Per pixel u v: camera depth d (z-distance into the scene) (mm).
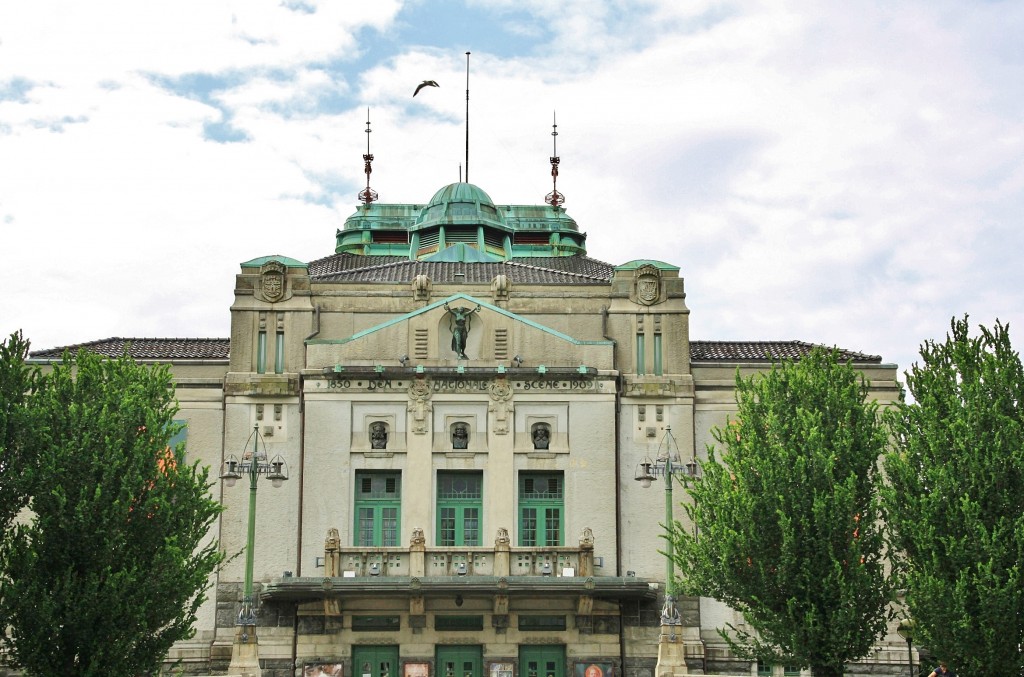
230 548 45938
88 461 35156
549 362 47312
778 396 39562
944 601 33844
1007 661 33531
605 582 43625
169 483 36438
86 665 34125
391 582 43000
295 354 47781
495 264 54375
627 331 48344
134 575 34406
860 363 50156
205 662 45062
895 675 45344
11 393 35812
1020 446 35031
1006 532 34250
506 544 44281
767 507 37250
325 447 46438
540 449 46719
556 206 72875
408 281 50281
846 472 37812
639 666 45000
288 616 44969
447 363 47125
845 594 35969
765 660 37188
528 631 45000
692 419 47500
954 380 37125
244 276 48281
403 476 46250
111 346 51844
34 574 34188
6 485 34500
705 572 38125
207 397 47688
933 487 35531
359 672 44656
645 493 46844
